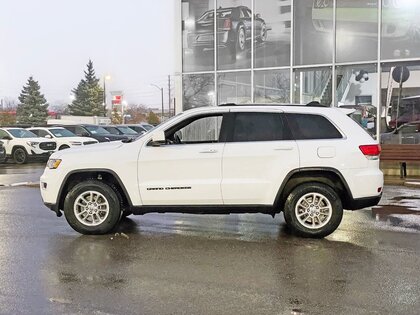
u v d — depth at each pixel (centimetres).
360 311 430
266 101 1730
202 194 704
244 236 716
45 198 735
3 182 1427
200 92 1831
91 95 8194
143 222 819
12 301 457
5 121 6919
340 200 695
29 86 7238
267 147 698
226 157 700
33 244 671
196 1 1816
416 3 1520
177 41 1852
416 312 428
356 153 693
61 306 445
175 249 643
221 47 1788
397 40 1551
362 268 555
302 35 1669
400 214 875
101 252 630
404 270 546
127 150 718
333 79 1636
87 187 720
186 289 489
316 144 696
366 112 1605
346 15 1609
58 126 2589
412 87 1545
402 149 1369
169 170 709
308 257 602
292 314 425
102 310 436
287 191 710
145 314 427
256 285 500
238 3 1752
